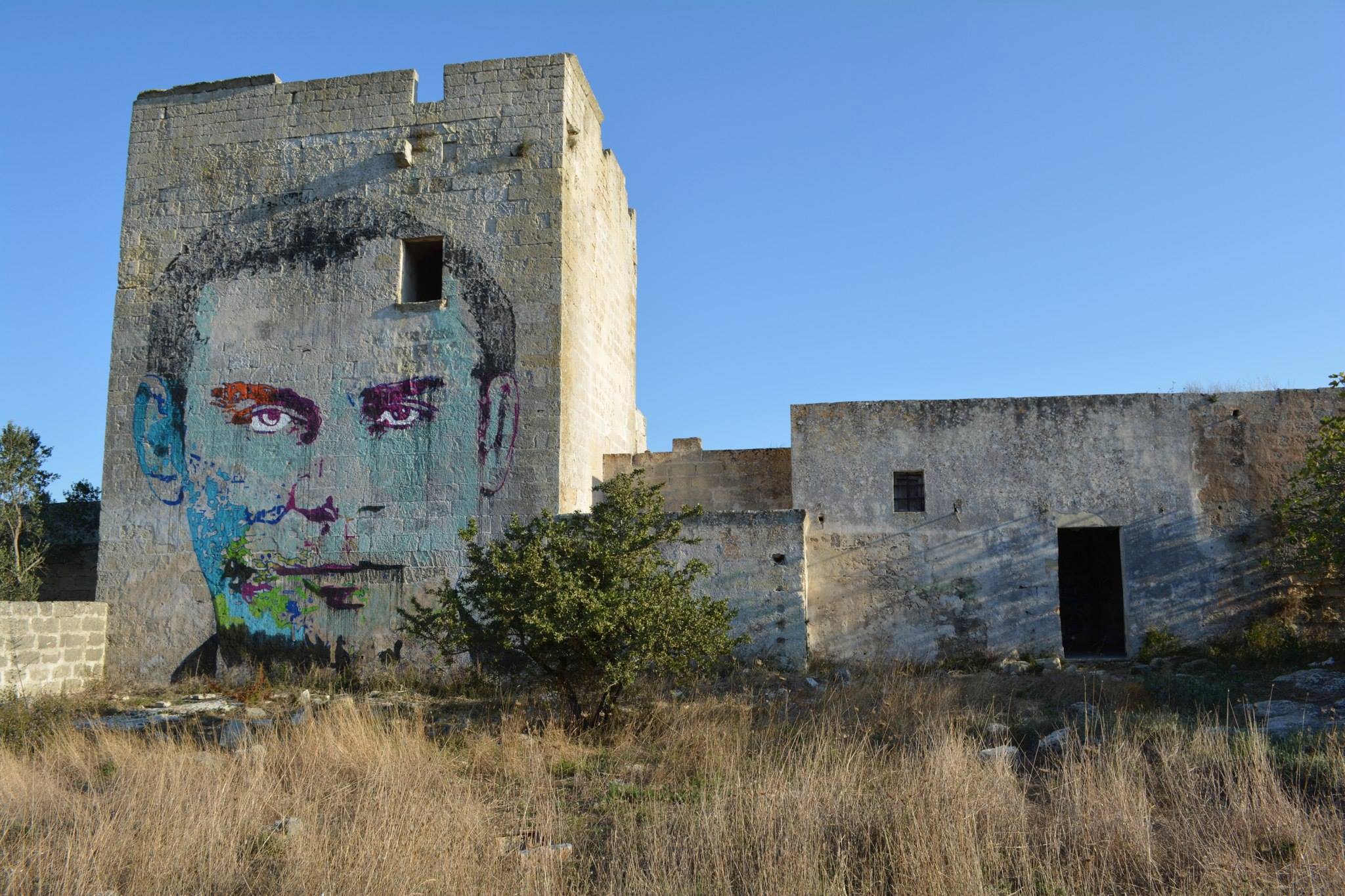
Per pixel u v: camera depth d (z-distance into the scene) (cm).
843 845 733
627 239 2353
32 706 1382
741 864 700
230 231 1856
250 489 1766
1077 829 725
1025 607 1678
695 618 1214
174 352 1838
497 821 849
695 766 1004
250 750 1048
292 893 673
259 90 1898
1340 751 854
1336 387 1574
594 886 693
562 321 1712
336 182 1830
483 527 1670
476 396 1712
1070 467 1716
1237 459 1694
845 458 1766
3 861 717
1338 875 627
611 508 1250
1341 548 1467
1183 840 705
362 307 1780
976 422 1747
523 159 1769
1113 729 995
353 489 1728
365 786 920
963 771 823
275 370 1791
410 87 1834
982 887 647
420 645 1653
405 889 667
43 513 2211
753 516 1673
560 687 1236
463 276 1752
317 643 1695
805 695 1417
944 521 1723
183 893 681
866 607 1716
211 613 1742
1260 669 1502
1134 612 1672
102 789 934
